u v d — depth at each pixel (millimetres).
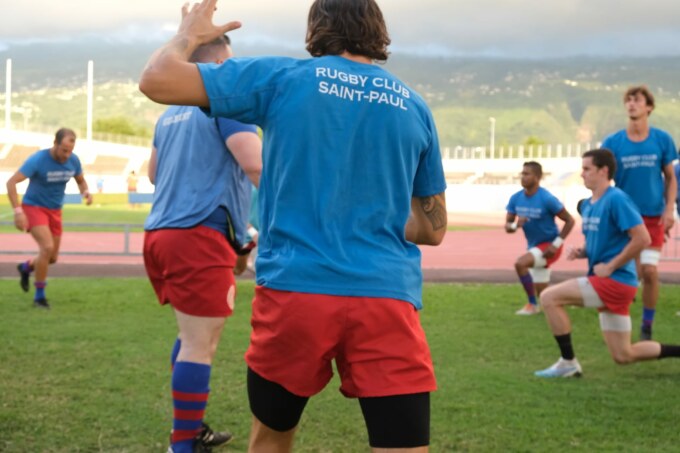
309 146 2865
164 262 4523
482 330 9125
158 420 5422
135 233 26984
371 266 2859
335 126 2869
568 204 48188
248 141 4375
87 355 7438
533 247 10375
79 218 30969
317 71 2916
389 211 2932
